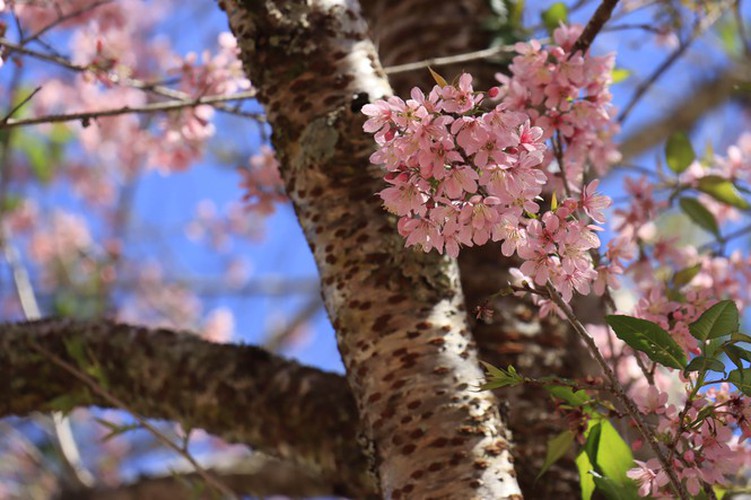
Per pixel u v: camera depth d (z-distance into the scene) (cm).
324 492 321
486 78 258
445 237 191
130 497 339
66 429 359
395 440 207
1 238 368
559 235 192
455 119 193
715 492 210
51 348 250
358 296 210
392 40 266
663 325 209
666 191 248
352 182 212
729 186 247
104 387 246
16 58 235
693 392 195
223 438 244
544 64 214
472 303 239
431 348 209
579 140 218
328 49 216
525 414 232
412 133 189
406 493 204
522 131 190
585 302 250
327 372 243
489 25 263
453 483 204
